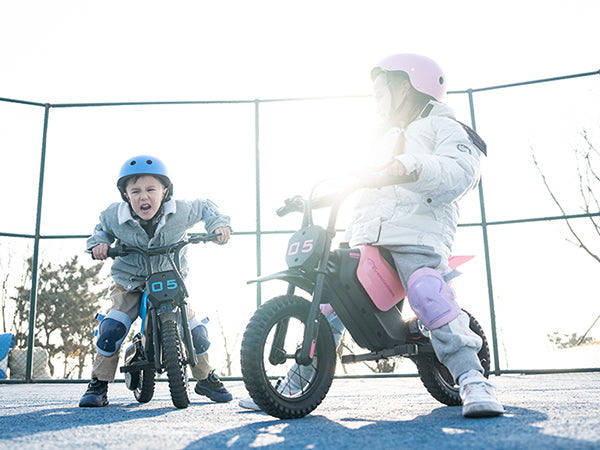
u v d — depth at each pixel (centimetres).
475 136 220
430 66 234
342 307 204
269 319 192
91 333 899
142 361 267
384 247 212
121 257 286
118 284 289
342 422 180
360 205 226
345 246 219
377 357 214
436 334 191
